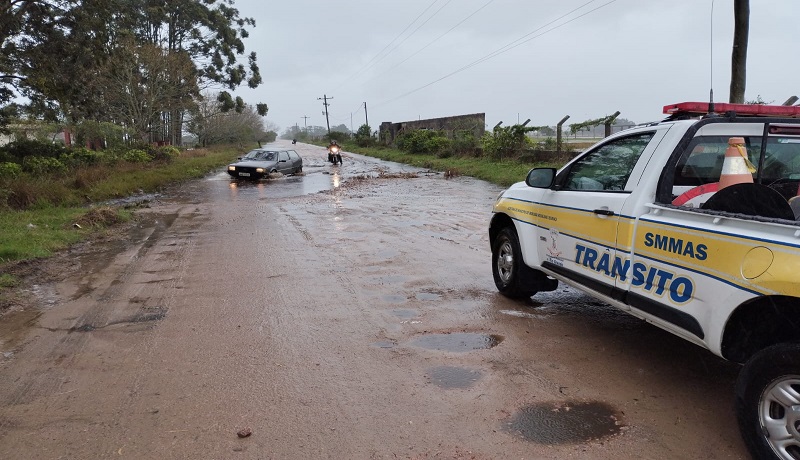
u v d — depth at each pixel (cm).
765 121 384
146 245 945
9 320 548
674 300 338
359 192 1786
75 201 1534
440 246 877
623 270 389
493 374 402
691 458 295
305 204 1485
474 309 555
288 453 305
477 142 3173
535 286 556
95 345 475
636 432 321
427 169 2931
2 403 371
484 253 822
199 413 352
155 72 4066
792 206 376
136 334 500
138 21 4644
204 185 2195
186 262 798
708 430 323
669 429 325
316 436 322
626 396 366
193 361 435
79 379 407
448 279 673
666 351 441
